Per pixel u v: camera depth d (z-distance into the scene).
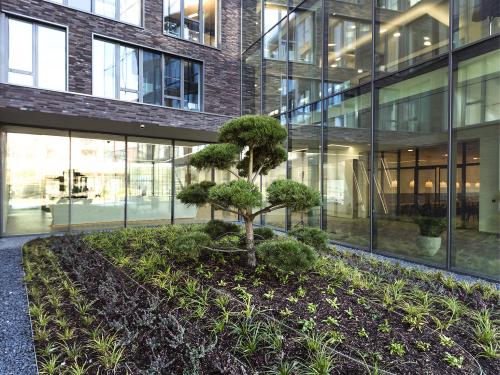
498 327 2.93
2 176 8.84
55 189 9.70
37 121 8.67
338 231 7.59
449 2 5.32
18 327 3.17
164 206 11.74
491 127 4.96
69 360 2.54
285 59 9.46
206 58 10.78
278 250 3.57
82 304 3.54
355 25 7.09
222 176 10.98
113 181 10.71
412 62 5.92
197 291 3.50
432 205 5.65
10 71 7.45
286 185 3.71
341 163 7.50
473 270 5.15
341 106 7.50
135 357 2.53
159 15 9.70
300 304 3.19
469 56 5.10
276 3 9.87
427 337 2.67
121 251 5.78
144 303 3.40
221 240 5.12
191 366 2.28
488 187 5.10
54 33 7.98
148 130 10.27
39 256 5.94
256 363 2.32
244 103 11.45
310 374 2.11
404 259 6.05
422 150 5.76
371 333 2.71
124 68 9.15
